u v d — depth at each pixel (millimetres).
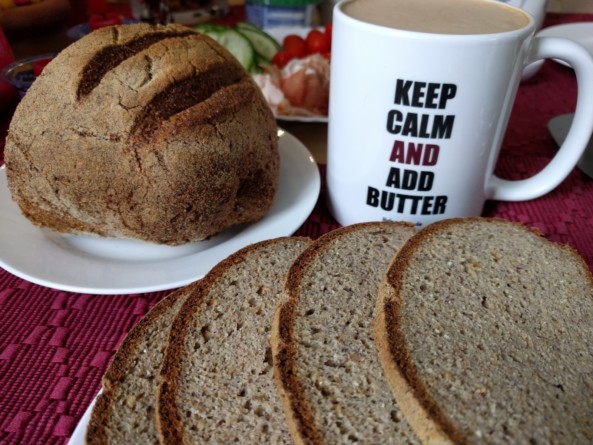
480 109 186
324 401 140
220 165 197
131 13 524
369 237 201
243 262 197
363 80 187
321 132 322
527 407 130
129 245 211
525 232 198
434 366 138
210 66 207
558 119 317
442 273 172
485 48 171
